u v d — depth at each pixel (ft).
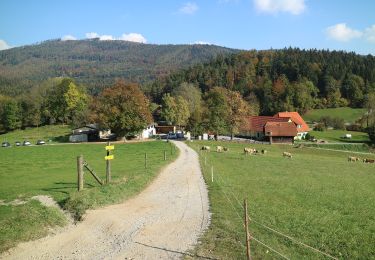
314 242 60.75
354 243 61.62
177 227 65.26
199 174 132.77
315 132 512.63
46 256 54.29
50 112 574.56
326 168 175.32
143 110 363.56
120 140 379.55
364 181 136.67
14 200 90.38
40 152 286.25
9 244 57.11
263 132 440.86
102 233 63.82
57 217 71.77
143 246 56.29
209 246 54.90
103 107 358.23
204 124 416.67
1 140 456.04
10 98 598.34
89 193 86.84
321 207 87.10
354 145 391.45
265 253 52.37
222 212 75.61
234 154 233.76
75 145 340.18
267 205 85.92
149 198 91.35
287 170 158.10
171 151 241.96
